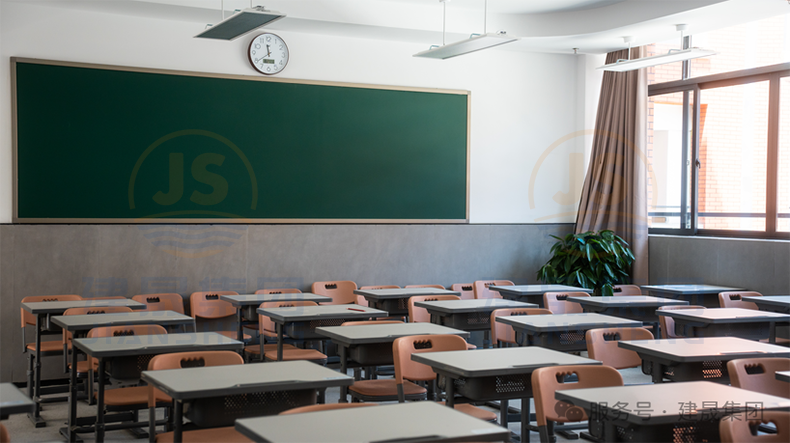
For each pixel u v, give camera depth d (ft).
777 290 18.99
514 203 24.41
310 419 6.69
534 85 24.62
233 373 8.75
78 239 18.62
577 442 13.46
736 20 19.39
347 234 21.76
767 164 20.35
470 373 9.07
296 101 21.13
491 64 23.97
